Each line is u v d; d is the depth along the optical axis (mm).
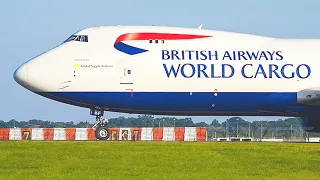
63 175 79812
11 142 134250
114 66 161750
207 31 168750
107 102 161875
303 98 164875
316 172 85562
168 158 101438
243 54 165875
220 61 164125
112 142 139625
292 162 96875
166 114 166625
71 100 162125
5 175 79312
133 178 77438
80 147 120562
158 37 165250
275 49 168000
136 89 161750
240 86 164000
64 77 160875
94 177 78125
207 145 130875
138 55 163000
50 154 105438
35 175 79812
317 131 173750
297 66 166125
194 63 163125
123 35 164625
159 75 162125
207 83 163000
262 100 165250
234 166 91562
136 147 122125
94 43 164000
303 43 170625
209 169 87625
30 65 161875
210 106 164375
